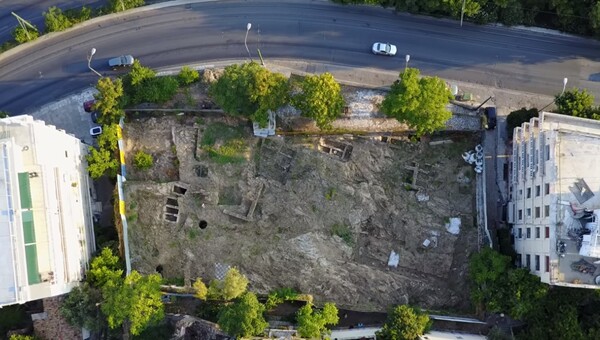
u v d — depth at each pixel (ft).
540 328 243.81
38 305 270.26
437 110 263.70
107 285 251.60
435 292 276.21
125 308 243.81
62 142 255.70
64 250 243.40
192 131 290.35
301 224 278.46
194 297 268.62
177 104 291.99
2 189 222.69
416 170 287.07
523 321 262.88
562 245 227.20
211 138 289.53
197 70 296.10
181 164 285.64
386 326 248.32
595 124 250.37
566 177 231.30
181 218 280.92
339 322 272.51
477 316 268.62
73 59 301.63
